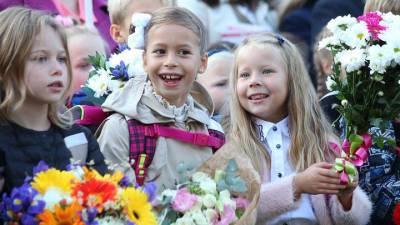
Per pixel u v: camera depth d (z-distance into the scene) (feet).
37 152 14.16
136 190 13.88
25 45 14.12
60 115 14.89
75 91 19.84
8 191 13.87
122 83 17.69
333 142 18.08
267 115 17.88
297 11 29.60
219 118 19.49
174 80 16.43
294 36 29.01
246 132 17.74
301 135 17.84
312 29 28.14
